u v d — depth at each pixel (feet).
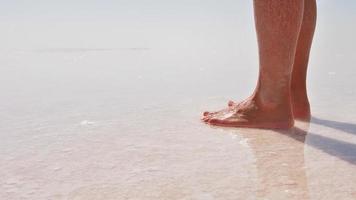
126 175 5.24
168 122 6.81
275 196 4.83
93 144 6.01
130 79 9.45
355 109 7.36
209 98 8.02
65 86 8.80
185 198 4.82
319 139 6.18
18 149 5.85
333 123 6.77
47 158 5.62
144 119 6.93
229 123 6.66
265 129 6.56
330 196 4.82
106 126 6.63
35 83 9.02
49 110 7.29
